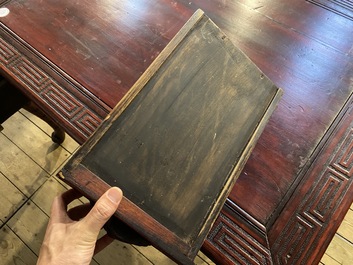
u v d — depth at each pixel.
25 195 1.39
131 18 0.96
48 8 0.97
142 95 0.65
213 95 0.71
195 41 0.72
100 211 0.51
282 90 0.80
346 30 0.95
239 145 0.72
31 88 0.85
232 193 0.74
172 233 0.60
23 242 1.30
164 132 0.65
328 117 0.82
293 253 0.69
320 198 0.73
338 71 0.88
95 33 0.93
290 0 1.00
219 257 0.70
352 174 0.75
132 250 1.30
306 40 0.93
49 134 1.53
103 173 0.58
